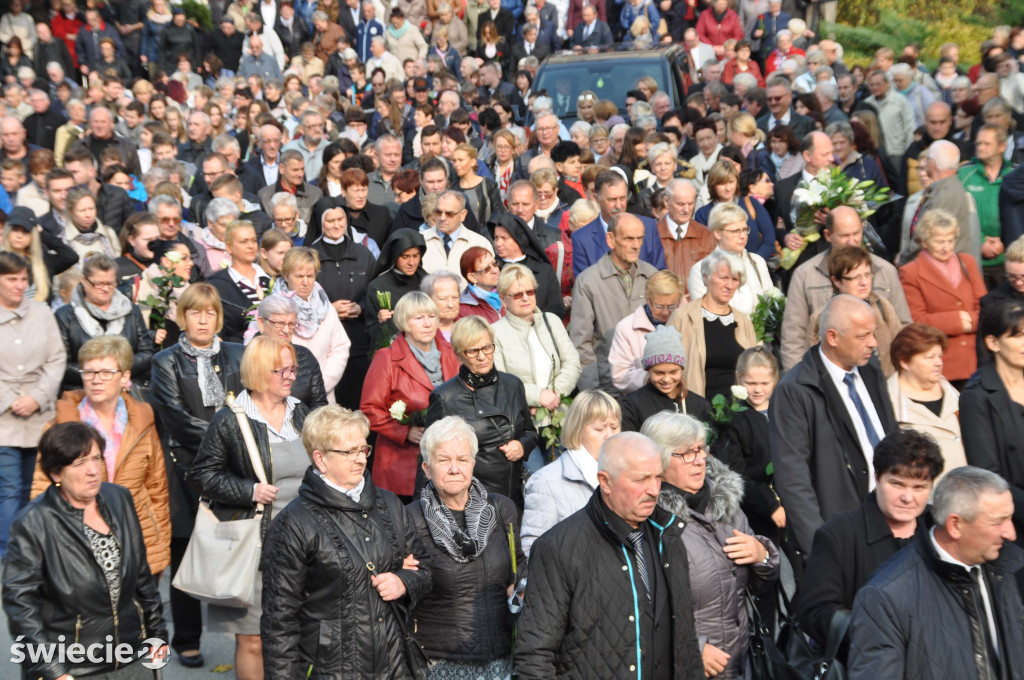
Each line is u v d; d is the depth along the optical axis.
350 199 24.06
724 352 17.61
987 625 9.81
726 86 40.34
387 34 52.12
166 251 20.78
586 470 13.06
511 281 17.91
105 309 19.12
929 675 9.68
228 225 20.84
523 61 45.22
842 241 18.17
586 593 10.41
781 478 13.42
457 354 15.73
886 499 11.08
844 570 11.28
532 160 25.98
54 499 11.99
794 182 24.19
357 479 11.83
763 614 13.20
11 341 18.75
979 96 29.22
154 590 12.73
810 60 39.66
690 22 52.50
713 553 12.17
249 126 38.88
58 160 34.75
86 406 15.59
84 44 51.50
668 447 12.03
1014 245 18.38
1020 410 14.00
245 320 19.70
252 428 14.00
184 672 15.60
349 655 11.44
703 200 27.78
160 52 51.12
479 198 25.88
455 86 43.56
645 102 35.22
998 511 9.58
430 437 12.34
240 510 13.84
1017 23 54.16
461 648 12.24
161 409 15.78
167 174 27.83
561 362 18.08
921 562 9.96
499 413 15.55
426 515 12.47
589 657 10.38
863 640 9.88
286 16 53.47
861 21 55.19
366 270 22.19
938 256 19.12
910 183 28.20
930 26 53.38
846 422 13.41
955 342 19.20
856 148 27.70
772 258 23.33
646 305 17.81
